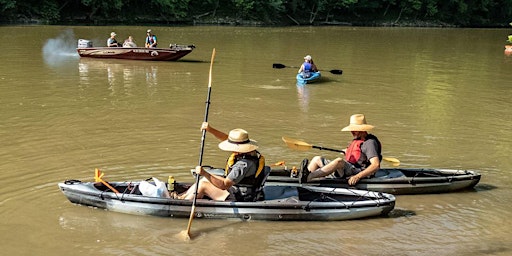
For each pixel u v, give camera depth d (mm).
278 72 18781
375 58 23688
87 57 20422
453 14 53594
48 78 16094
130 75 17062
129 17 39469
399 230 6621
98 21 38125
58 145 9555
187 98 13961
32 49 22375
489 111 13492
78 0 38250
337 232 6527
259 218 6719
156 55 20219
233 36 31922
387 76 18719
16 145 9500
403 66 21359
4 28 31031
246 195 6723
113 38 20969
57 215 6750
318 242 6258
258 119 12031
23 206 6984
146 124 11164
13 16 34938
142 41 27531
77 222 6586
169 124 11219
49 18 36031
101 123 11148
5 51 21500
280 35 34031
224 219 6723
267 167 6977
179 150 9430
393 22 50812
